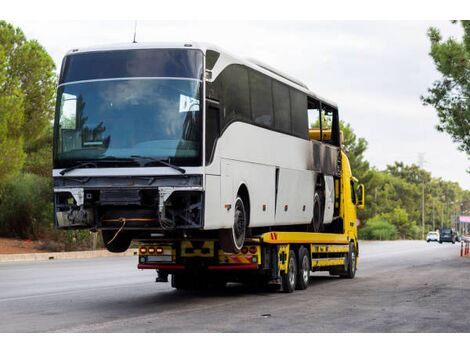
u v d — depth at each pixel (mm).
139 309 14594
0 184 41281
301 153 20297
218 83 15266
